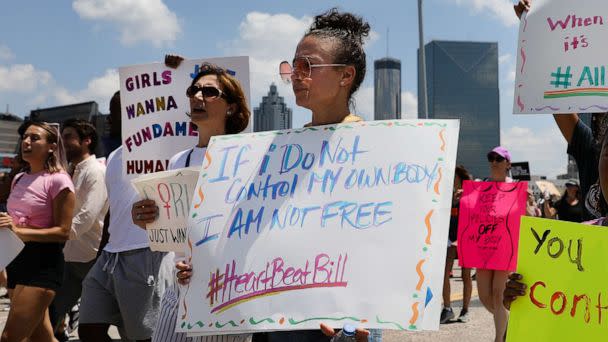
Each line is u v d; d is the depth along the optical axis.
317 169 2.27
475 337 6.28
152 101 3.99
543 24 3.34
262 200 2.30
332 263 2.09
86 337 3.76
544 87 3.31
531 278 2.15
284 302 2.10
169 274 3.73
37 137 4.31
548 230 2.15
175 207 2.68
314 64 2.38
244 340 2.67
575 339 2.06
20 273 4.11
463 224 5.48
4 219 3.79
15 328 4.06
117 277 3.66
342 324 2.00
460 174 7.77
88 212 4.80
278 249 2.19
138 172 3.94
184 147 3.92
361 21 2.49
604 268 2.04
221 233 2.30
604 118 3.12
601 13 3.21
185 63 3.93
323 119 2.45
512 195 5.32
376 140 2.22
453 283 11.53
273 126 3.16
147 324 3.68
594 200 2.97
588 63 3.22
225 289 2.21
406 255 2.01
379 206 2.11
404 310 1.95
